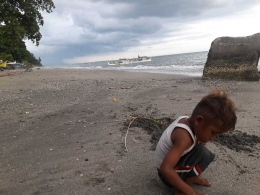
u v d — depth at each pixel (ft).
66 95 25.22
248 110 16.87
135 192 7.79
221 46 34.14
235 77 32.45
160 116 15.83
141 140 11.63
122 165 9.41
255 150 10.41
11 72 75.82
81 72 67.67
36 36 73.10
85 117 16.42
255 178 8.32
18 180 8.80
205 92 24.09
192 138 6.46
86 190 8.00
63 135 13.14
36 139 12.83
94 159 10.01
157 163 7.27
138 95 24.00
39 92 28.09
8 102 22.84
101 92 26.37
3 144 12.39
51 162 10.02
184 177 7.16
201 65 78.74
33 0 67.31
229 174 8.63
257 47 32.55
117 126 13.89
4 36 60.34
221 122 5.94
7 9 59.52
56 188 8.18
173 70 62.28
